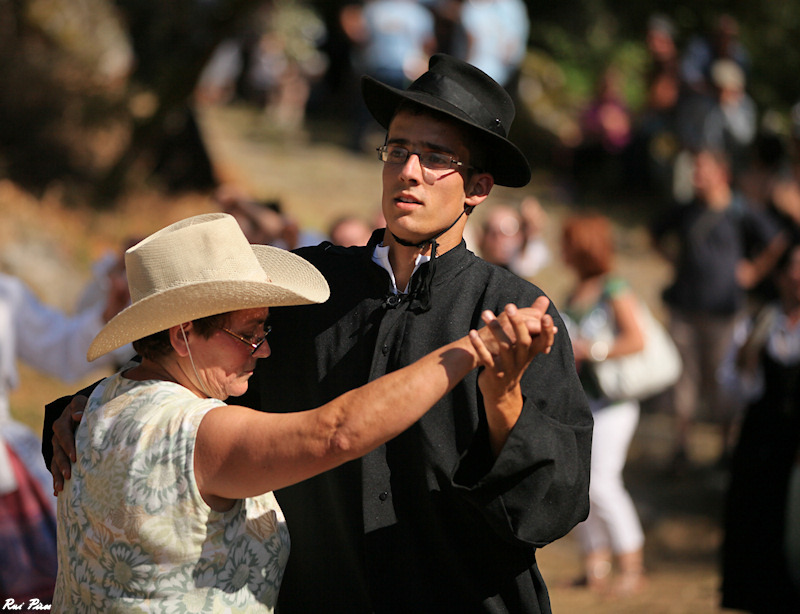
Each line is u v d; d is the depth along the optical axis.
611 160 22.05
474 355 3.32
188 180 16.61
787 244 12.62
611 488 9.27
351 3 26.30
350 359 4.06
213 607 3.51
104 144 16.56
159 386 3.63
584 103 25.16
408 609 3.88
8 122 15.80
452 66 3.99
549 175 23.52
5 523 6.54
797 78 25.56
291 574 4.22
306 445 3.24
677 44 26.67
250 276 3.75
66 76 16.83
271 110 25.55
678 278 12.77
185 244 3.66
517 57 20.80
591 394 9.16
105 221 14.88
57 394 11.62
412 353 3.93
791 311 8.30
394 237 4.05
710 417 14.66
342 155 21.98
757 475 8.01
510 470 3.53
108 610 3.53
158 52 18.67
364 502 3.88
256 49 25.69
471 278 4.07
